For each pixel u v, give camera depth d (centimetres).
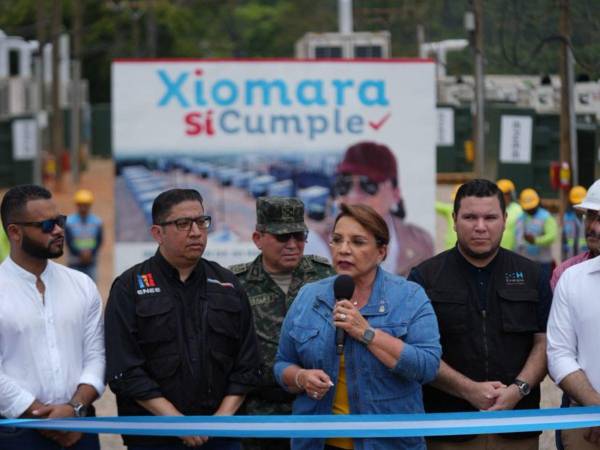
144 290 1159
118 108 2981
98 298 1221
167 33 10069
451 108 5316
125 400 1171
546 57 3091
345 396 1097
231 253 2986
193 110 2983
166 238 1157
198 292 1176
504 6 3192
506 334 1206
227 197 2988
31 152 5150
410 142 2973
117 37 9719
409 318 1098
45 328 1173
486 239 1188
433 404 1227
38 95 5206
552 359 1164
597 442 1152
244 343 1194
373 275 1116
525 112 4384
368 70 2964
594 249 1225
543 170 4491
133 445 1173
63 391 1176
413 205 2980
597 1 2662
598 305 1146
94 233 3256
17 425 1118
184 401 1158
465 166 5794
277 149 2984
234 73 2972
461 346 1208
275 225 1316
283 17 11075
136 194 2991
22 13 7981
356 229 1091
